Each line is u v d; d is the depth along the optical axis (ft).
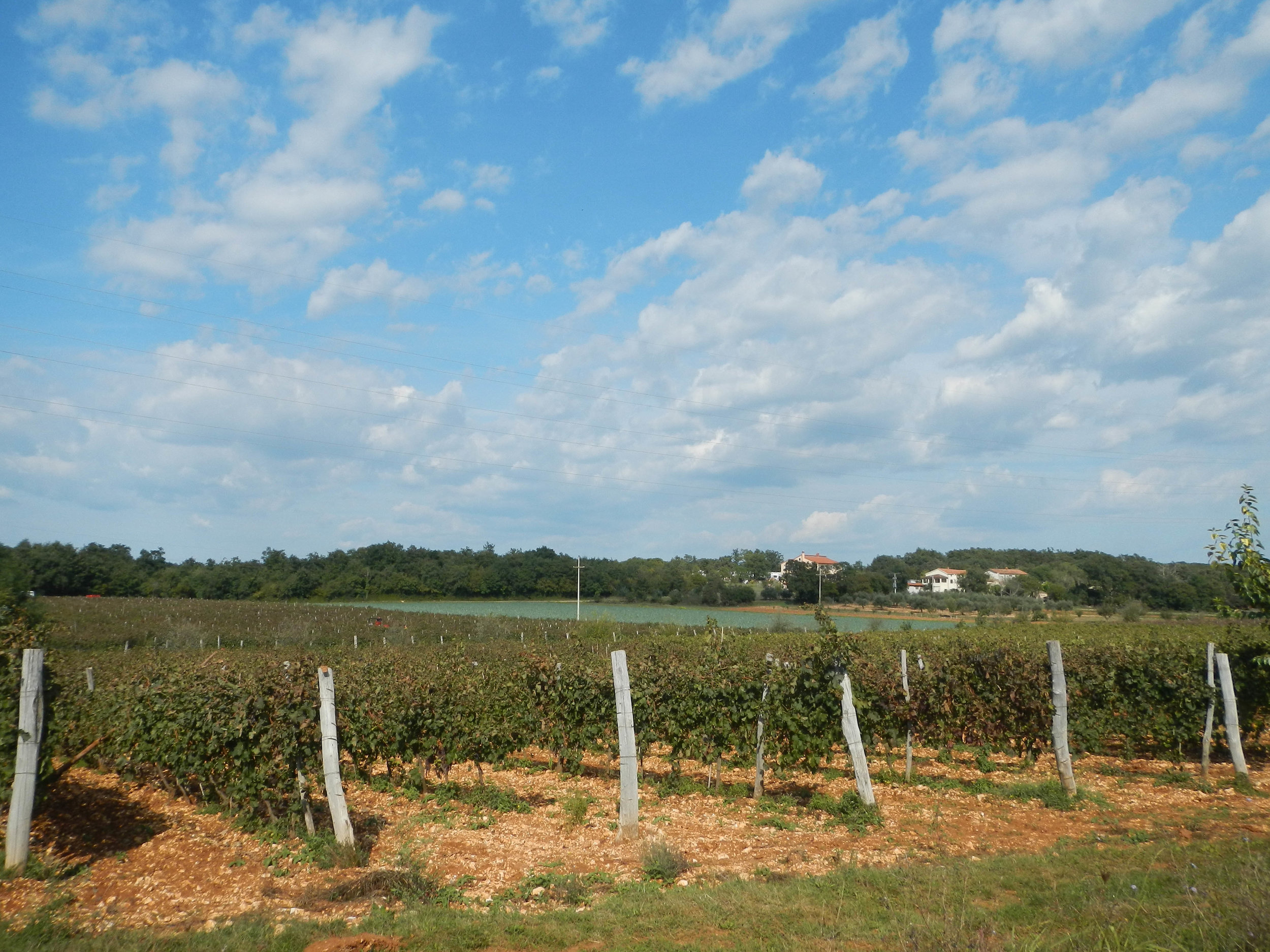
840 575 253.03
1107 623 146.61
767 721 39.78
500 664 54.90
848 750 35.42
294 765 32.45
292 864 29.01
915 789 40.73
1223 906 18.42
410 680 43.75
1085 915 19.33
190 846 31.19
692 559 320.70
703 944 19.70
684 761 51.49
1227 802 35.94
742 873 26.81
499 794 40.37
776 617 180.45
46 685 30.55
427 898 24.94
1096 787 40.06
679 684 43.70
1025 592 236.84
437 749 41.24
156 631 143.64
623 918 22.00
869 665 45.01
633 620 191.62
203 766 35.37
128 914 23.61
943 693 44.14
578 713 46.96
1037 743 44.24
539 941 20.66
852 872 25.16
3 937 21.11
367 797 42.39
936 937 18.19
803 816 35.53
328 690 30.96
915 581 292.61
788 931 20.17
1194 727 42.80
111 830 32.96
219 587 266.57
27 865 27.40
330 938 20.93
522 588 289.74
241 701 32.73
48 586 231.91
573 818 35.53
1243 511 42.11
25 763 27.66
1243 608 42.88
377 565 299.17
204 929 22.06
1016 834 31.45
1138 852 26.23
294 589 272.51
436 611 229.45
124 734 39.17
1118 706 45.78
